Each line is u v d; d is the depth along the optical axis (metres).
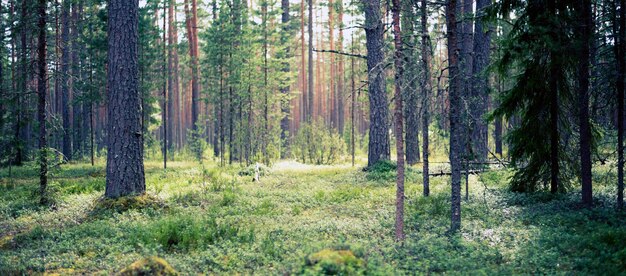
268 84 31.69
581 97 10.84
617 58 10.48
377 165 19.77
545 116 12.51
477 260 7.57
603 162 11.98
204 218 11.01
